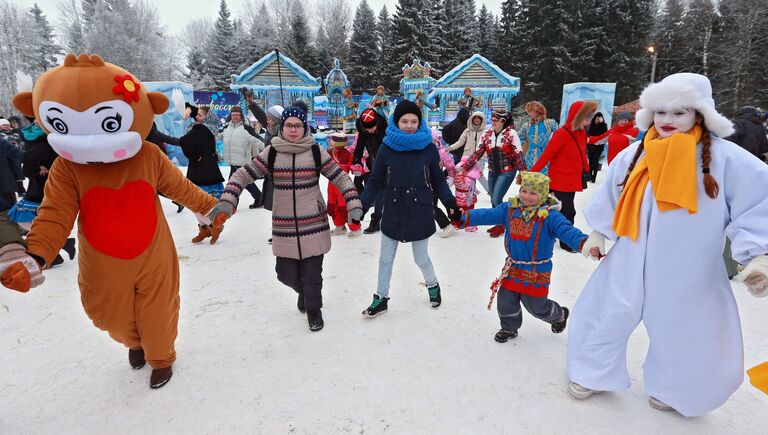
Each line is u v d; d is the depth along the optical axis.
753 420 2.27
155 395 2.49
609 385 2.37
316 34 56.91
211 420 2.29
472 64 18.61
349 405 2.39
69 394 2.51
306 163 3.07
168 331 2.53
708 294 2.05
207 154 5.96
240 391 2.52
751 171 1.89
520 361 2.80
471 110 9.91
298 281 3.25
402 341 3.05
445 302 3.69
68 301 3.77
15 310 3.59
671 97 1.98
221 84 46.59
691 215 2.00
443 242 5.54
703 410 2.19
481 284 4.10
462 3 48.50
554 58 33.16
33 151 4.36
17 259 1.86
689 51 38.19
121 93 2.14
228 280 4.23
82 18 47.78
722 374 2.11
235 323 3.34
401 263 4.71
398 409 2.36
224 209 2.80
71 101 2.04
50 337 3.15
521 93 36.28
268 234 5.98
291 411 2.35
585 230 6.23
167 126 12.92
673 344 2.14
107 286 2.33
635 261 2.17
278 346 3.00
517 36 37.25
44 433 2.21
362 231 6.10
